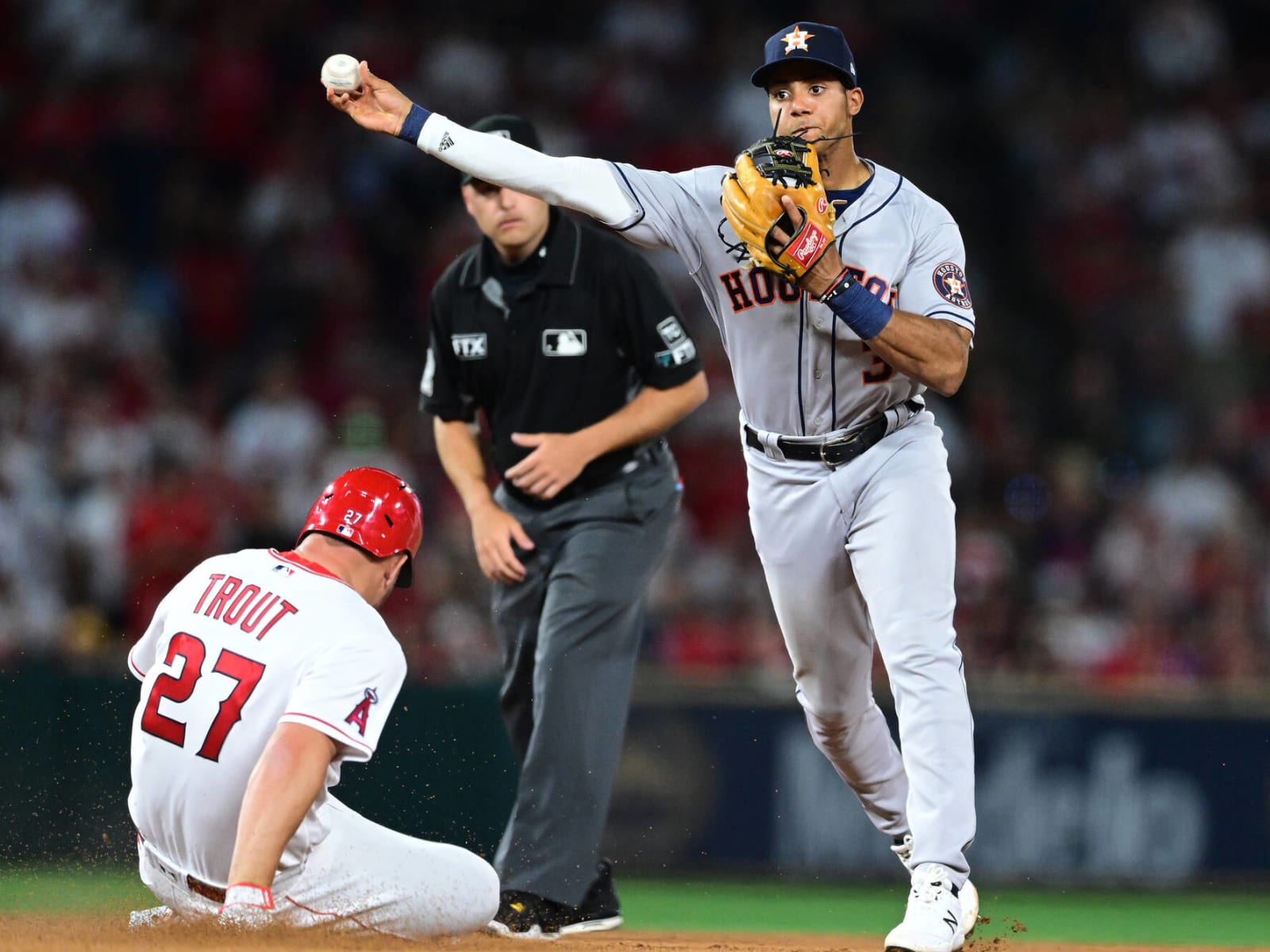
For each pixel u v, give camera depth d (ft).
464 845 91.15
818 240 47.21
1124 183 190.29
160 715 47.09
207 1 181.06
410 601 125.39
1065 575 146.30
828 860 110.83
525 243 64.03
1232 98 198.18
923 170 191.83
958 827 48.85
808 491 52.80
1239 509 157.17
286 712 45.37
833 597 54.03
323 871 50.47
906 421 52.70
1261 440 166.20
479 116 181.88
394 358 163.32
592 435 63.98
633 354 65.51
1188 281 181.06
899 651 50.52
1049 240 187.32
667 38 190.60
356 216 171.12
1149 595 143.54
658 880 111.04
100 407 144.56
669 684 112.57
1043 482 154.20
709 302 54.19
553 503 65.36
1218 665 139.95
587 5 191.72
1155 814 112.16
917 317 48.78
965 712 50.14
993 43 199.93
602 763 62.90
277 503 138.82
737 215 47.65
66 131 171.42
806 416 52.21
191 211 168.66
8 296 155.53
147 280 164.45
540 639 64.23
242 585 47.60
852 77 50.72
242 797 46.50
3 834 99.86
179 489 135.23
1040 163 192.03
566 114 183.62
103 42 178.19
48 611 127.44
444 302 66.59
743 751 111.96
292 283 164.66
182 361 160.66
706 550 143.95
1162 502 155.02
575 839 61.98
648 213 51.42
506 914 60.18
